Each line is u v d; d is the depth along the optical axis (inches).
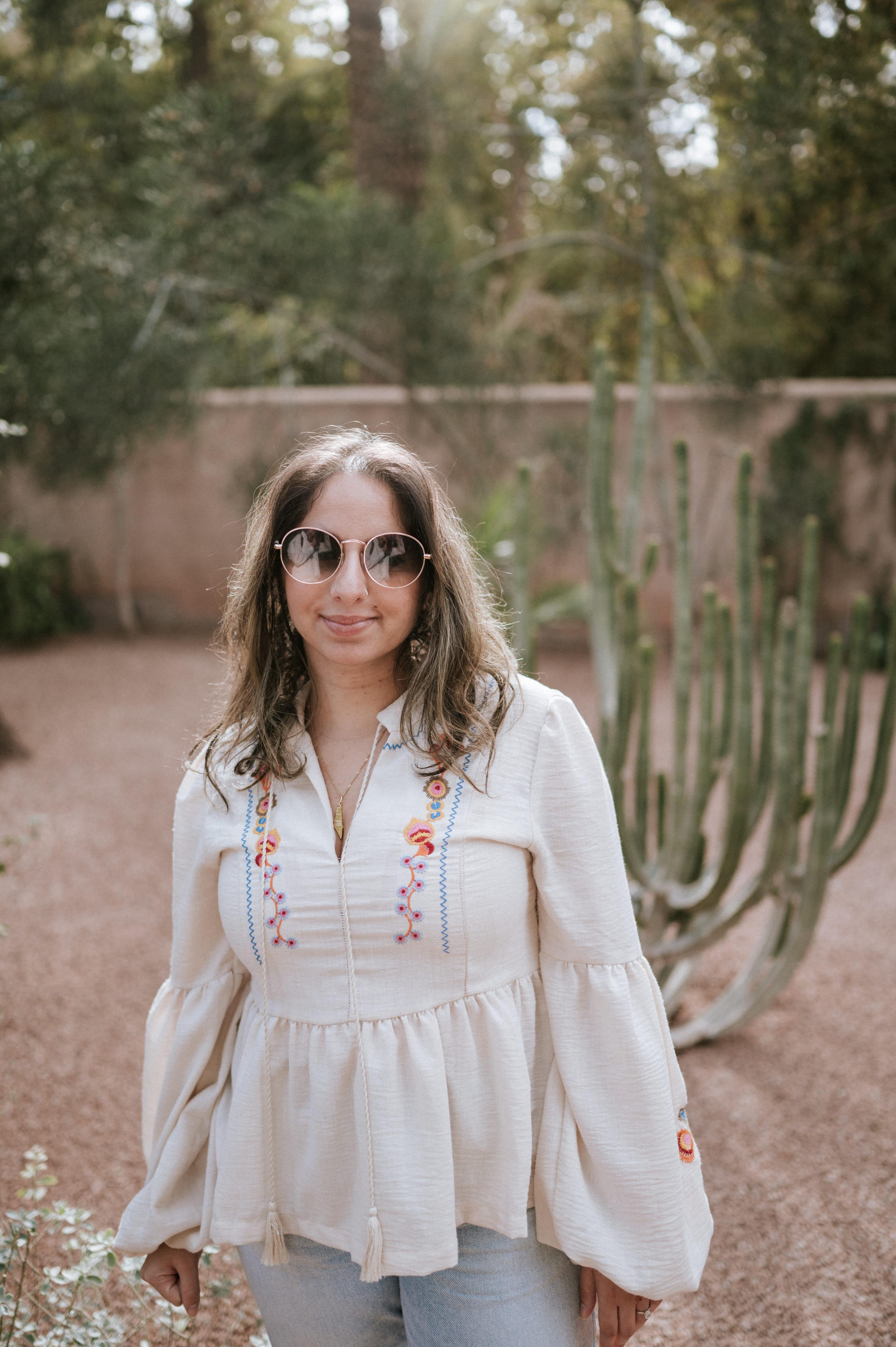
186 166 288.7
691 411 345.7
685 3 293.7
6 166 253.9
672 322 374.6
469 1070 51.4
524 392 342.6
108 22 358.6
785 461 340.8
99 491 351.6
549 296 399.9
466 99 350.0
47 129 351.9
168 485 388.2
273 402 365.4
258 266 291.1
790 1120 116.7
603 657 126.7
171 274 278.4
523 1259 53.0
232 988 58.9
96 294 263.4
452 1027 51.2
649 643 113.8
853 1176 106.8
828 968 154.5
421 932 50.3
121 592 385.1
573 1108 51.6
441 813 50.7
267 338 335.0
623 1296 52.7
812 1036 135.0
